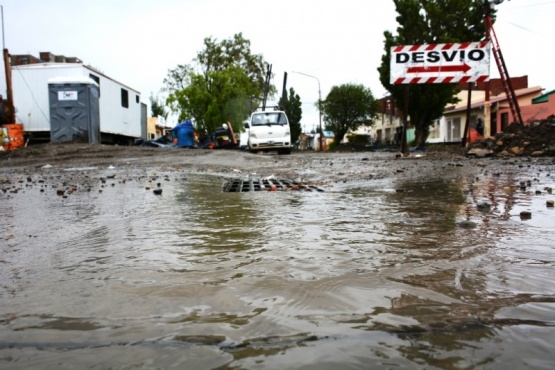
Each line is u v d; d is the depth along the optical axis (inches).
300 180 264.5
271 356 43.0
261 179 270.8
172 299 59.7
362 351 43.8
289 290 62.7
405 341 45.9
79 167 429.7
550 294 60.5
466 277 68.4
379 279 67.6
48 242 100.6
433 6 979.3
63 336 48.7
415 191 195.5
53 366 42.0
